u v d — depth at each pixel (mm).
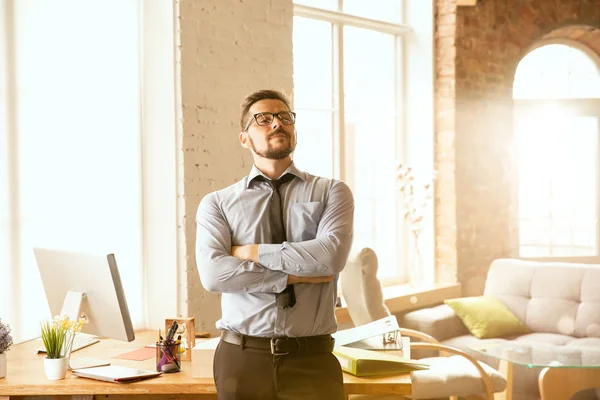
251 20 4059
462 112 5762
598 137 6594
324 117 5297
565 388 3984
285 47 4246
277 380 2264
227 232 2443
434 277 5848
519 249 6562
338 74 5363
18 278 3414
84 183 3682
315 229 2453
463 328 5113
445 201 5785
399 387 2527
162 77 3822
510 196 6141
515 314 5172
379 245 5824
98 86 3730
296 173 2484
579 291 4984
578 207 6613
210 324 3926
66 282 2854
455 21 5695
